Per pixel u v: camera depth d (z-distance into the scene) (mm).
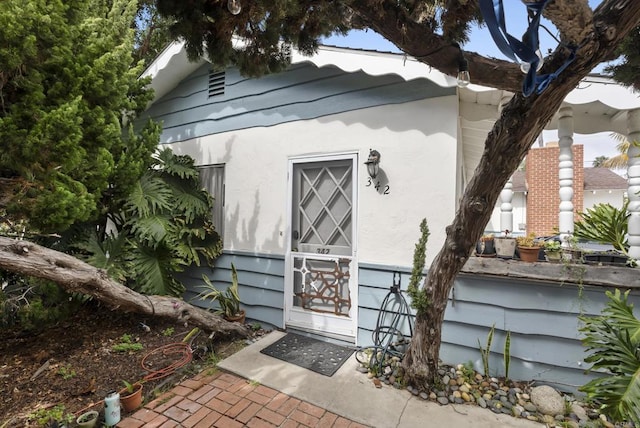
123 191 3523
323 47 3191
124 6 3773
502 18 1039
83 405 2203
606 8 1452
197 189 4312
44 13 2316
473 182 2029
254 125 3959
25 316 3029
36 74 2395
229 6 1444
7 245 2289
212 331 3260
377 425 2055
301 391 2398
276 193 3768
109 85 2881
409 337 2959
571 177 2785
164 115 4980
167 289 3627
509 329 2574
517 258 2678
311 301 3521
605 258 2488
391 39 1703
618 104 2402
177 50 4207
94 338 3309
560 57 1524
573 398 2338
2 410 2146
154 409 2184
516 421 2090
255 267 3928
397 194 3037
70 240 3469
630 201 2424
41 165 2320
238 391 2412
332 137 3381
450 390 2393
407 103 3000
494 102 2961
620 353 1848
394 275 3027
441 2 1632
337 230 3383
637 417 1621
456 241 2150
